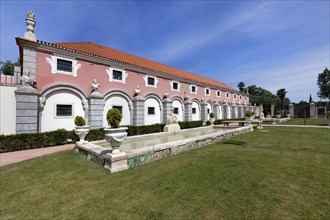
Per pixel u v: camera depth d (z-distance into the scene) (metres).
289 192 3.84
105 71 15.70
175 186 4.22
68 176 5.20
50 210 3.37
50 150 9.91
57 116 12.59
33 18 11.65
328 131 15.88
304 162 6.08
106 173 5.38
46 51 12.15
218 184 4.27
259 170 5.23
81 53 13.79
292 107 46.78
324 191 3.89
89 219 3.04
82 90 13.88
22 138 10.09
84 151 7.76
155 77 20.89
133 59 22.88
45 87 11.91
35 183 4.76
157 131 18.80
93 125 14.00
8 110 10.53
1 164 7.05
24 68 11.15
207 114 30.09
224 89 36.38
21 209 3.45
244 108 44.12
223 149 8.29
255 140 11.04
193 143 8.72
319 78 31.58
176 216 3.04
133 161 5.97
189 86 26.75
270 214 3.04
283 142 10.27
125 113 17.31
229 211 3.15
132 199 3.68
